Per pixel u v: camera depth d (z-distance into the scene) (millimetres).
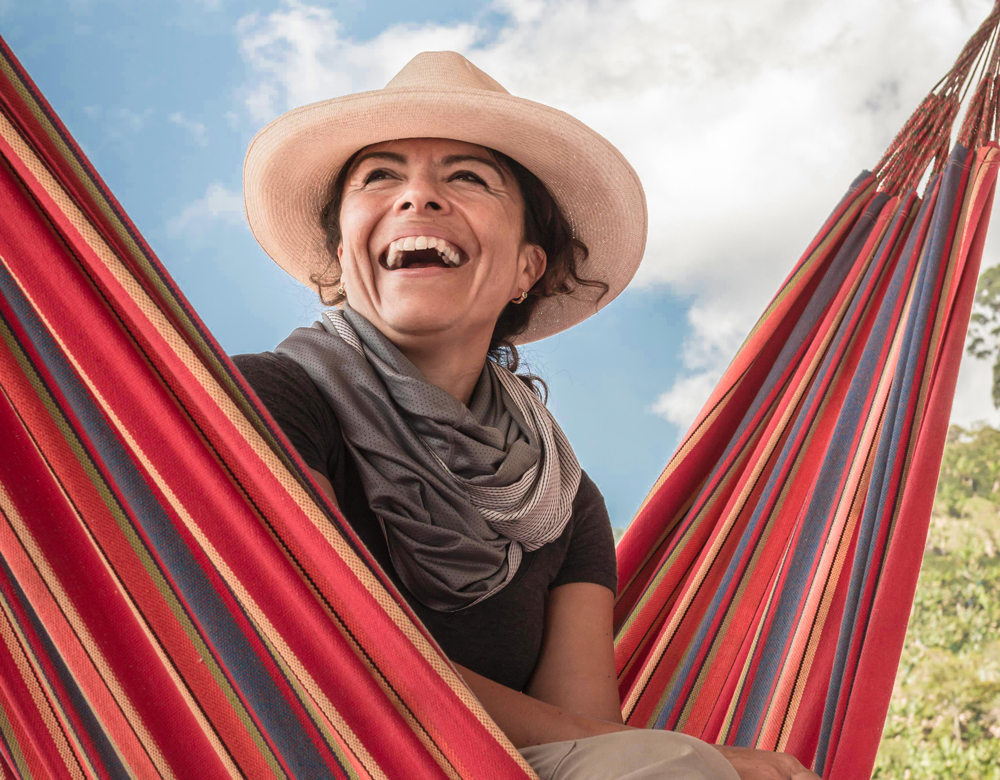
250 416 1290
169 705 1328
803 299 2580
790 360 2494
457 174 1970
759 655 2090
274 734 1272
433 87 1900
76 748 1326
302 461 1299
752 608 2186
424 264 1896
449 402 1733
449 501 1695
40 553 1313
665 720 2109
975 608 8211
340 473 1663
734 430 2496
